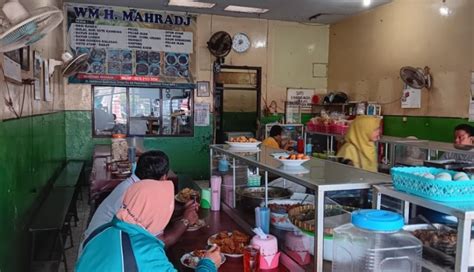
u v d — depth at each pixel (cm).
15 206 301
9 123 290
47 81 501
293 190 265
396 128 656
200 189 348
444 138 561
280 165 241
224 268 193
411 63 621
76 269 156
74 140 726
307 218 201
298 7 708
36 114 416
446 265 149
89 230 210
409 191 159
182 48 762
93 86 729
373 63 711
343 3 674
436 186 145
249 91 820
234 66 798
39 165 429
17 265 308
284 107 834
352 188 183
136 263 148
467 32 521
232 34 791
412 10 616
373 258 155
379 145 533
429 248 156
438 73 570
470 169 192
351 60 775
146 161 238
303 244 192
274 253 192
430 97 585
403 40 636
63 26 700
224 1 675
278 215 218
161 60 752
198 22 769
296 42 834
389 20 668
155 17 744
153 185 162
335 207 186
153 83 750
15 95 317
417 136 609
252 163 259
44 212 373
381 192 175
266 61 816
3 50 216
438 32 568
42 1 445
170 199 163
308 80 845
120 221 157
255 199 258
